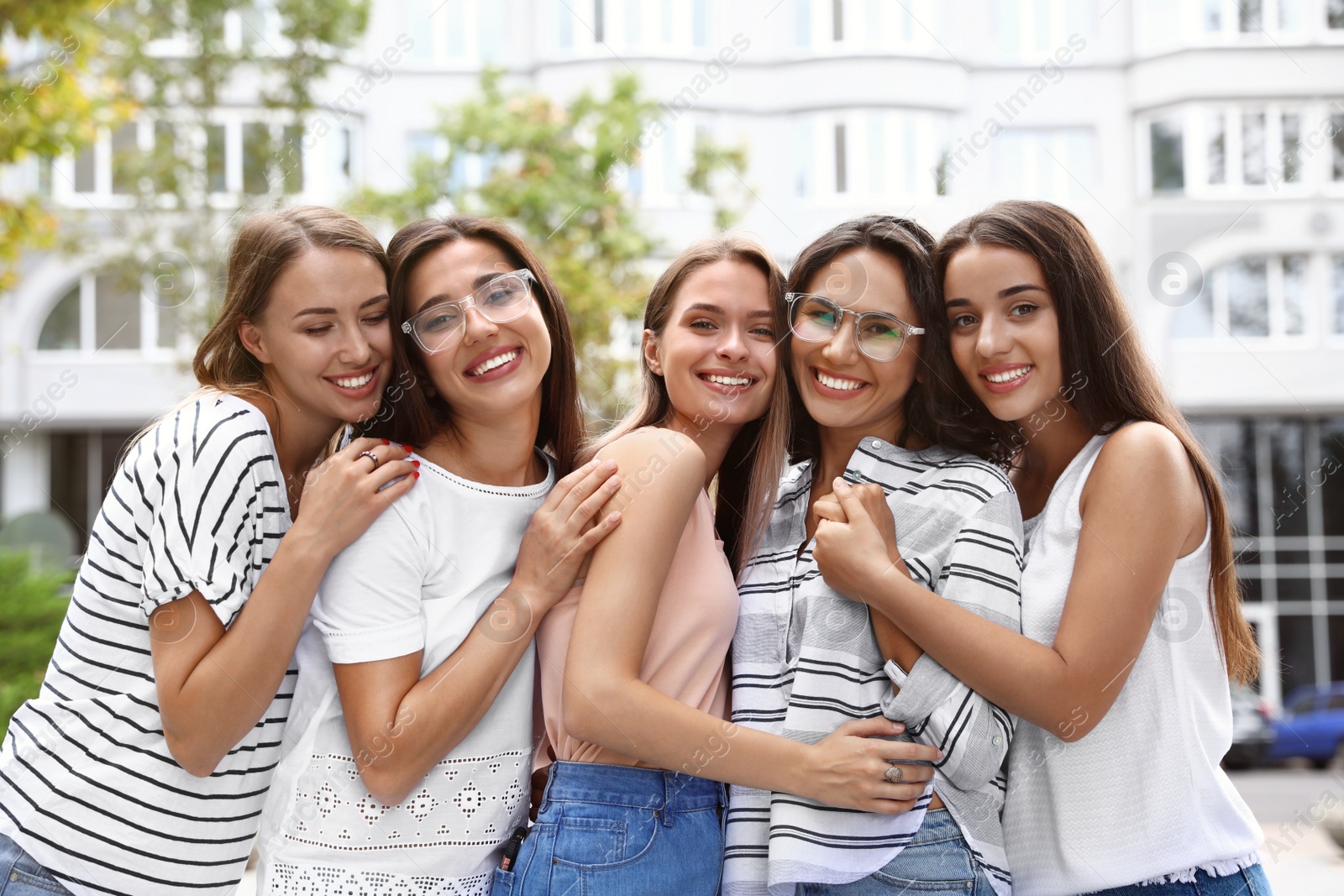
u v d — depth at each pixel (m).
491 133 9.92
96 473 16.58
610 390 9.17
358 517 2.01
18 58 9.69
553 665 2.14
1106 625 2.05
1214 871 2.09
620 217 10.00
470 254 2.17
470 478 2.22
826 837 2.03
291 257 2.14
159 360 16.03
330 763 2.09
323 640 2.09
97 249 11.75
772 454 2.37
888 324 2.24
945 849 2.07
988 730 2.04
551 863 2.03
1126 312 2.30
